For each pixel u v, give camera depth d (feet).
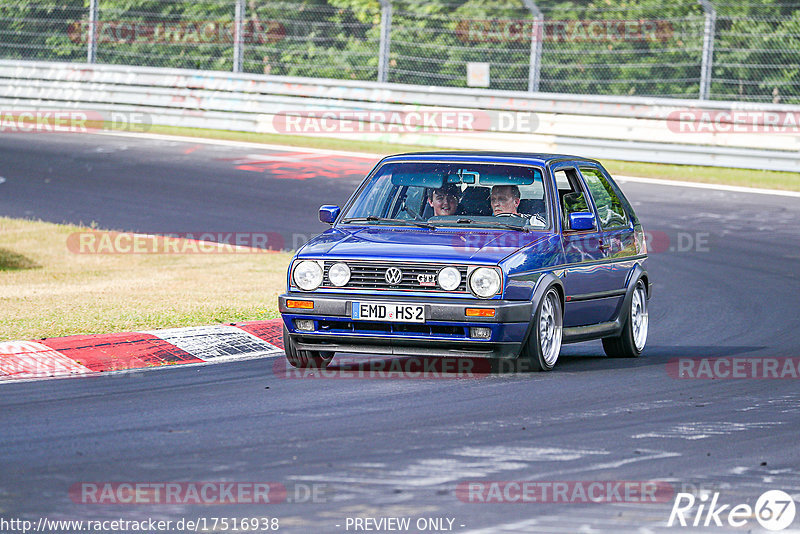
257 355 94.48
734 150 227.81
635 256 101.14
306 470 56.70
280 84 261.85
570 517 49.75
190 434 64.59
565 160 96.02
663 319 120.16
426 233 87.35
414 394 77.00
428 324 81.25
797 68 241.35
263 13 277.85
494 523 48.78
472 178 92.02
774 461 60.18
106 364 88.48
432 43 264.72
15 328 100.07
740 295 133.69
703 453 61.62
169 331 97.45
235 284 135.33
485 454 60.34
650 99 232.94
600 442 63.62
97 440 63.05
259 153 240.73
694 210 191.72
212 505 50.85
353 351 83.71
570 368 89.92
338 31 275.80
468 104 245.45
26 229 172.24
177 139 256.52
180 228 175.52
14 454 59.72
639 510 50.96
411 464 58.03
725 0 245.24
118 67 272.31
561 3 256.73
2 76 279.69
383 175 94.32
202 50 285.64
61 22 292.40
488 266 81.41
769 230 176.96
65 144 246.47
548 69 258.78
